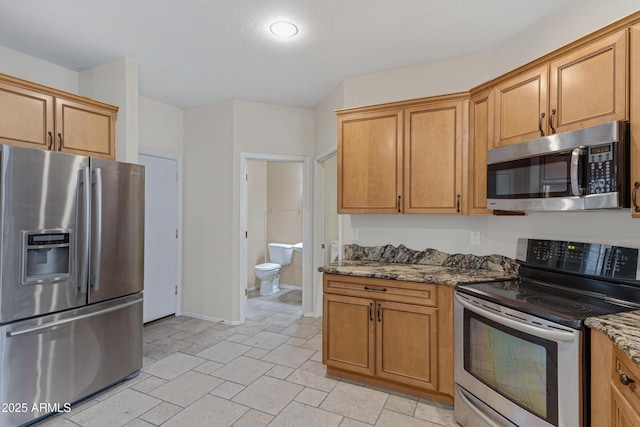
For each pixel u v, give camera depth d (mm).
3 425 1846
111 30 2287
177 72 2990
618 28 1463
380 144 2652
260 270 4852
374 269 2518
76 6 2006
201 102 3811
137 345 2555
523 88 1936
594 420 1323
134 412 2100
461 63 2672
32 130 2174
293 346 3143
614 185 1417
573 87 1654
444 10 2064
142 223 2588
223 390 2367
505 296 1767
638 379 1053
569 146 1605
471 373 1908
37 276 1993
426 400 2244
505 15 2119
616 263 1682
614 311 1503
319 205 3953
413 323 2240
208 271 3900
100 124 2566
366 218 3014
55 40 2416
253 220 5258
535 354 1528
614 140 1418
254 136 3807
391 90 2928
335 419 2037
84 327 2209
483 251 2576
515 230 2334
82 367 2195
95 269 2256
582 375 1355
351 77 3084
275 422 2008
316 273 3971
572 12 1965
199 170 3949
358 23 2207
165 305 3908
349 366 2459
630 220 1683
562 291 1870
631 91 1413
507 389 1671
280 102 3809
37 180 1969
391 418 2051
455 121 2410
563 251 1938
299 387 2408
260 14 2102
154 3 1981
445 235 2721
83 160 2186
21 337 1916
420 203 2520
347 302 2463
